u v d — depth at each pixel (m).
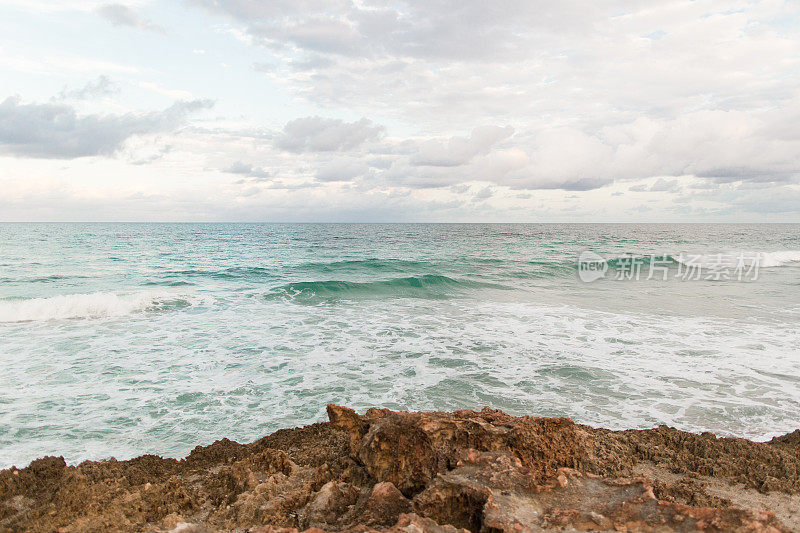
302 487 3.96
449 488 3.33
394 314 16.39
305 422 7.67
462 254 43.41
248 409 8.19
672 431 5.91
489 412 4.91
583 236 78.25
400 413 4.37
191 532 3.05
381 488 3.44
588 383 9.37
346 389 9.16
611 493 3.31
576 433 4.34
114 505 3.49
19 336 13.03
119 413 7.97
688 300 19.20
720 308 17.38
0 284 23.48
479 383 9.43
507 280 26.05
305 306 17.89
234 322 14.96
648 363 10.62
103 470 4.47
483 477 3.45
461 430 4.07
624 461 4.96
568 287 23.42
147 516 3.52
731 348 11.83
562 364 10.59
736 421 7.44
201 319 15.37
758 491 4.42
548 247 52.06
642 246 52.72
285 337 13.09
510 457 3.75
